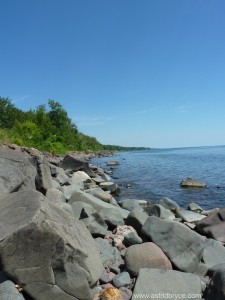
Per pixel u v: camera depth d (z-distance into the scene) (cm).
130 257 259
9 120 1980
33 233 182
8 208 223
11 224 189
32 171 418
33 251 183
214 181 1020
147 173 1259
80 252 197
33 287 186
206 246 313
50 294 189
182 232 285
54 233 185
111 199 566
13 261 181
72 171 985
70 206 383
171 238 282
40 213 197
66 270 190
